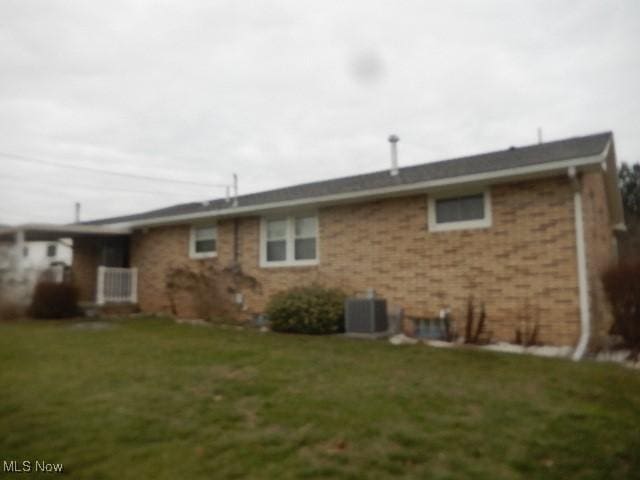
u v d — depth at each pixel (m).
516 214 8.83
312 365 6.52
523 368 6.43
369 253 10.85
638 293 7.64
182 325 11.97
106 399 4.90
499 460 3.47
